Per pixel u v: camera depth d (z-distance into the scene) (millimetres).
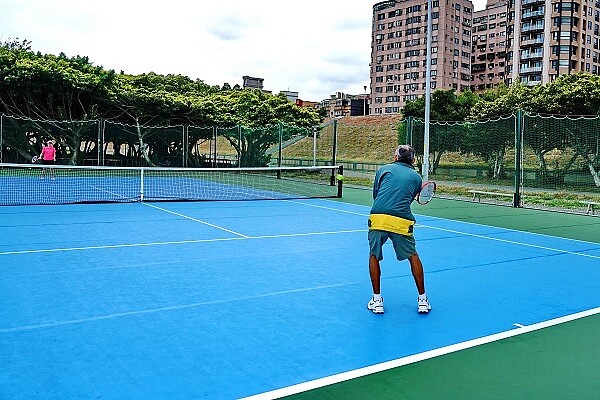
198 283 6516
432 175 25156
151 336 4672
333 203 16766
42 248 8516
